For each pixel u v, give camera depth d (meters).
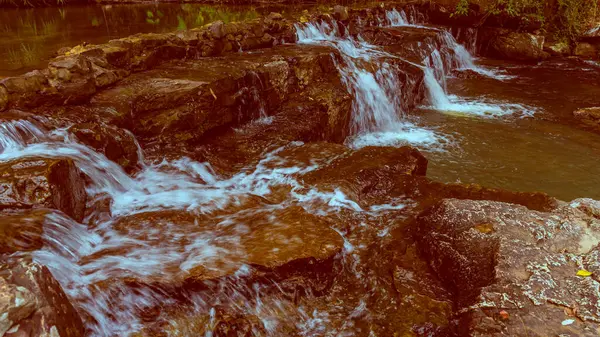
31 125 3.97
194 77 5.44
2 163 3.29
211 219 3.80
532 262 2.96
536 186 5.90
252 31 7.49
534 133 7.58
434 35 10.33
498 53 12.09
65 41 7.22
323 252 3.25
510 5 11.57
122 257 3.20
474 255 3.18
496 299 2.70
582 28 12.23
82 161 3.85
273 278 3.12
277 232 3.47
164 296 2.95
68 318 2.31
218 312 2.98
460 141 7.23
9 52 6.35
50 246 3.00
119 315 2.86
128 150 4.48
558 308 2.61
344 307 3.22
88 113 4.39
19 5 11.68
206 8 12.65
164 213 3.79
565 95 9.46
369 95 7.55
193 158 4.88
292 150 5.28
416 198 4.43
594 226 3.40
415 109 8.72
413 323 2.95
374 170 4.74
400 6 11.88
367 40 10.22
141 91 4.98
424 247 3.56
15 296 2.00
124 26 8.95
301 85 6.86
